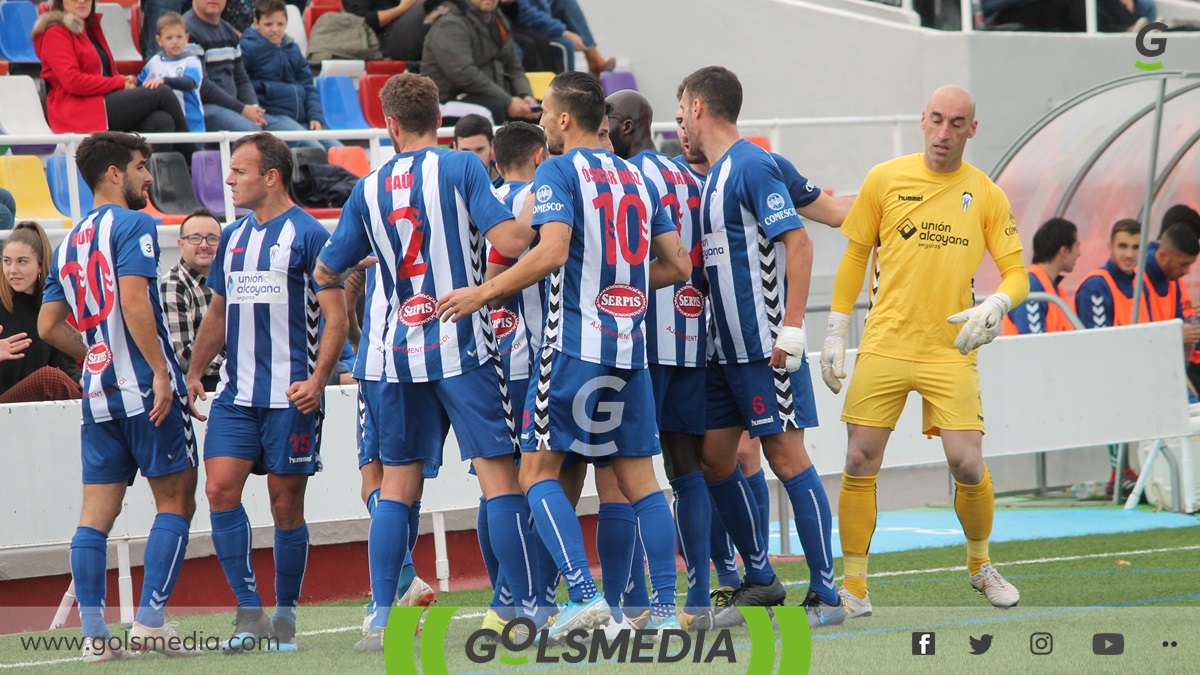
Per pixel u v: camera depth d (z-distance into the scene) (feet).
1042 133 130.21
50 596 75.92
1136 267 115.55
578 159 53.72
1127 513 107.24
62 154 111.24
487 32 134.21
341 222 56.49
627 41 171.94
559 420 53.21
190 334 78.64
